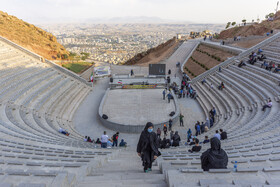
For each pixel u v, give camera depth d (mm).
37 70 30922
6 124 15500
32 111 21281
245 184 4180
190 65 43688
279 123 13578
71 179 4867
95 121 24078
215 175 4914
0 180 4508
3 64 28594
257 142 10547
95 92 33281
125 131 21469
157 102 27062
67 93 29062
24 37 43125
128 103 26906
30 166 6363
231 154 8531
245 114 19641
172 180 4730
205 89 29969
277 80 22391
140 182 5484
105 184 5203
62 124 22172
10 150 8664
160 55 58812
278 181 4289
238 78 27391
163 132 21375
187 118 23906
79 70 40750
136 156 11438
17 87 24219
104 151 12961
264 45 33812
